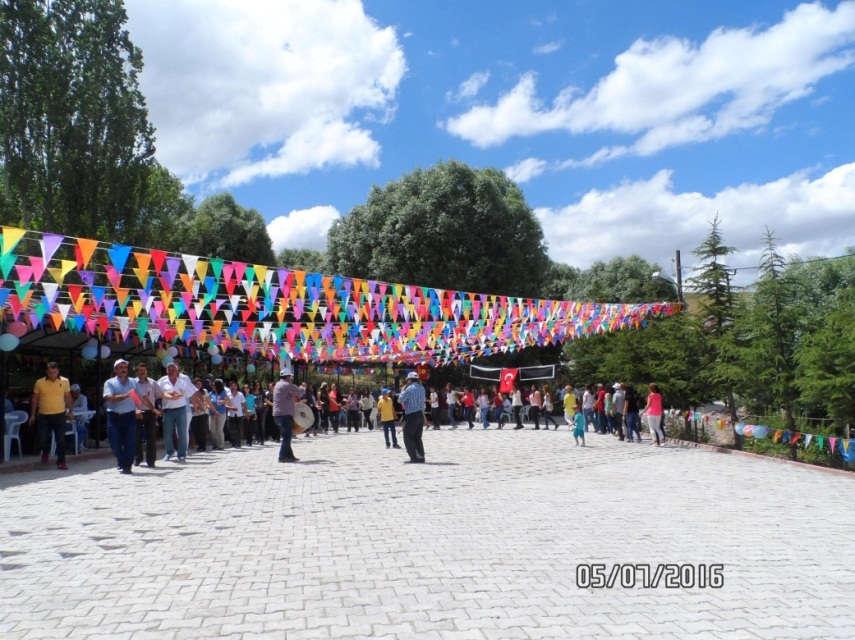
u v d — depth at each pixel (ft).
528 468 41.34
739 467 43.73
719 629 14.29
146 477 35.70
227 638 13.69
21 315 39.63
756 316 51.42
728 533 23.56
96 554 20.17
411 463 43.11
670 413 68.33
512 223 107.65
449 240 103.19
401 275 104.27
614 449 54.75
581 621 14.67
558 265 165.89
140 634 13.93
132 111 72.59
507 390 96.89
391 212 108.17
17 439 43.06
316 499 29.35
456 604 15.71
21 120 66.28
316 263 159.22
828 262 100.01
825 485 35.78
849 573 18.63
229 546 21.12
